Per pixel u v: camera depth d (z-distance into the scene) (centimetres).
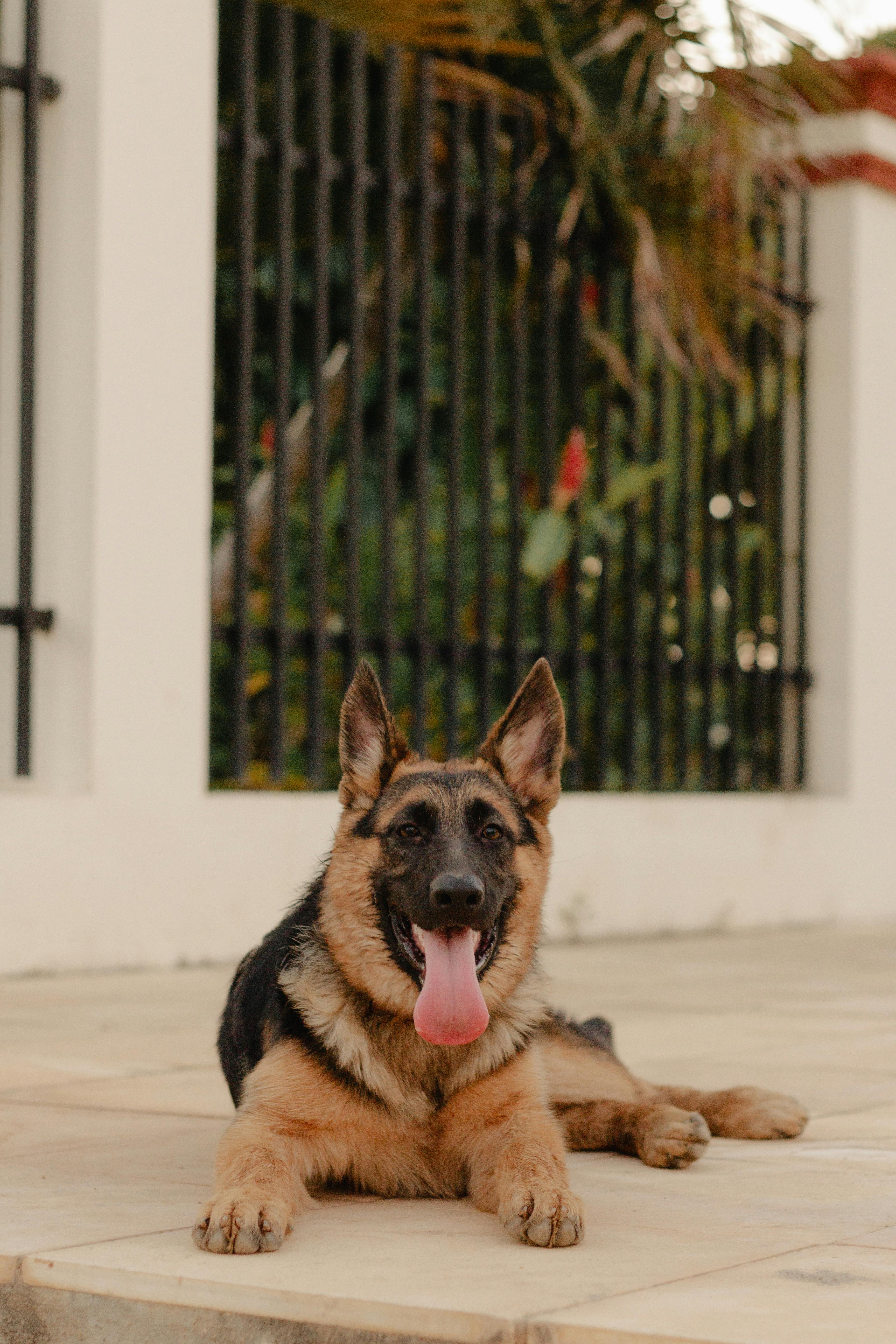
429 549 1105
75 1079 511
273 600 887
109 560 802
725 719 1307
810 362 1303
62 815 778
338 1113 361
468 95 1102
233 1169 331
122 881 805
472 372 1195
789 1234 321
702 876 1154
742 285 1184
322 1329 265
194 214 845
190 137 843
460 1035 358
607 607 1091
